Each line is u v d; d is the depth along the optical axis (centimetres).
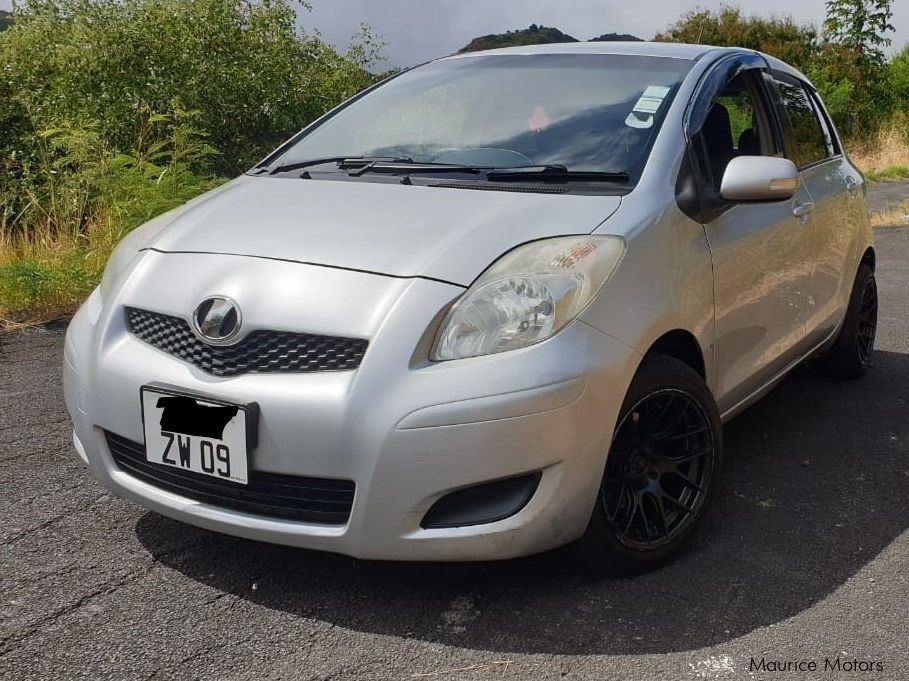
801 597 262
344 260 252
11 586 263
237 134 994
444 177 303
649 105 321
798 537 301
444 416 229
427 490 232
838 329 446
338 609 253
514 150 315
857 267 453
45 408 414
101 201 693
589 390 242
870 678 223
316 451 233
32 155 839
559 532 248
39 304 590
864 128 2167
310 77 1084
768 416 425
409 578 269
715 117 334
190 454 246
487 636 241
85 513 310
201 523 253
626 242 263
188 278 261
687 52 364
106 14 952
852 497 334
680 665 229
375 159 328
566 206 272
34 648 233
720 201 308
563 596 261
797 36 2350
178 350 254
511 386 232
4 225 752
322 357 238
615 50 365
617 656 232
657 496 276
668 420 281
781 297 355
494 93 349
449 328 238
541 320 240
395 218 270
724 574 275
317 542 240
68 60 926
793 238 362
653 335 262
